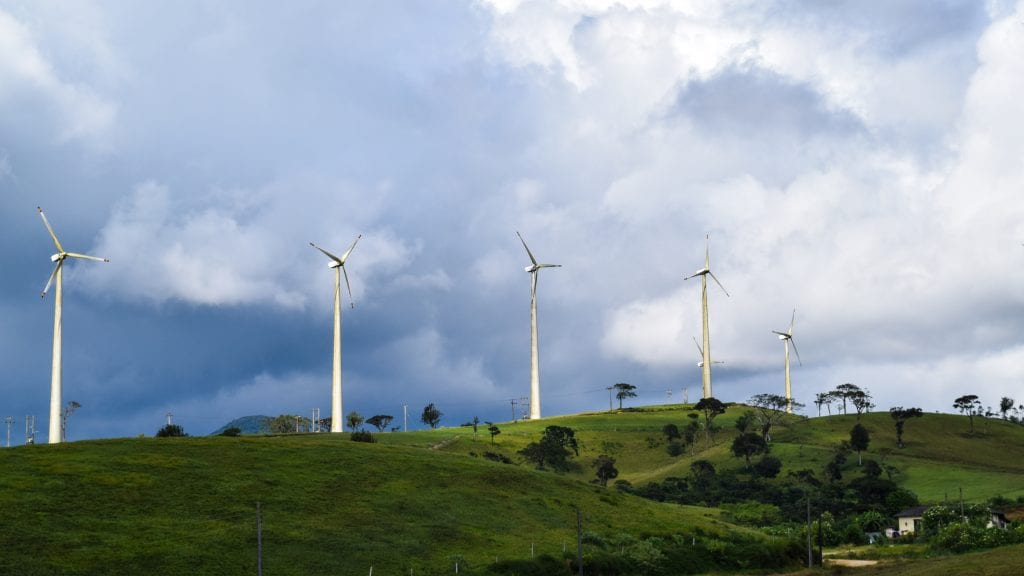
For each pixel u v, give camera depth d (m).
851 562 137.00
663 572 120.12
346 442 157.38
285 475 129.75
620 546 125.62
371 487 130.00
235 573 95.75
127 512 109.00
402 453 152.00
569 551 116.88
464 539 116.50
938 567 107.62
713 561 129.25
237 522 110.00
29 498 108.94
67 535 99.62
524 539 120.44
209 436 155.50
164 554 97.75
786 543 138.75
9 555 92.44
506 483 143.62
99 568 92.38
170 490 117.81
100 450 132.62
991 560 108.75
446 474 141.75
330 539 108.62
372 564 103.50
